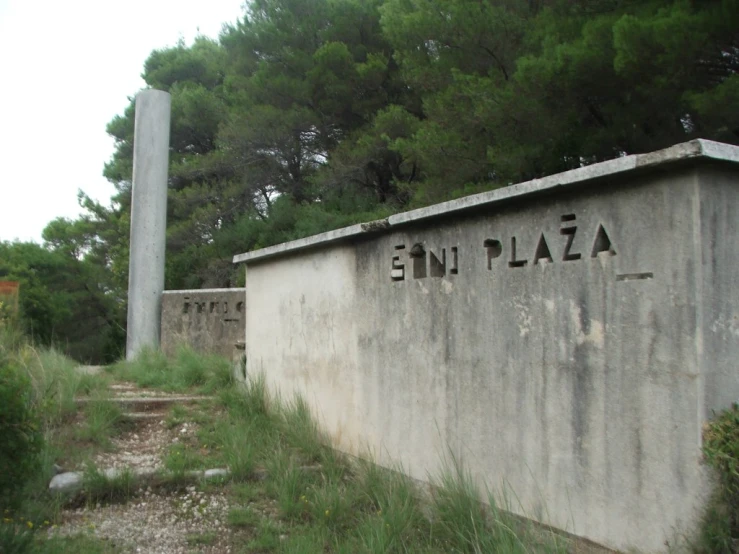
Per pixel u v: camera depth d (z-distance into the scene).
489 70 10.51
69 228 29.02
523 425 4.04
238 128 19.50
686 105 7.93
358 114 19.23
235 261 8.30
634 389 3.35
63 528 4.60
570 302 3.74
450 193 10.91
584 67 8.26
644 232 3.33
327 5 19.86
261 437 6.24
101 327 27.56
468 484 4.38
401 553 4.17
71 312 24.80
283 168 21.19
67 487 5.07
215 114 22.94
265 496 5.25
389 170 19.02
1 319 9.02
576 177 3.56
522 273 4.09
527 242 4.06
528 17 10.82
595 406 3.56
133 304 13.08
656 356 3.24
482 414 4.39
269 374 7.54
